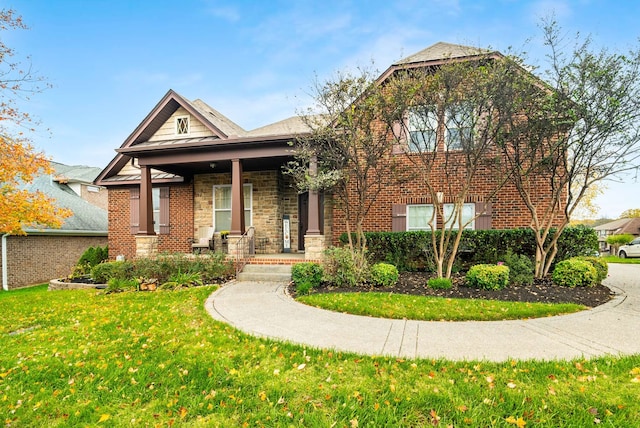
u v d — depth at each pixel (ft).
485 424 8.07
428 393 9.32
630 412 8.38
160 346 13.42
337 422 8.27
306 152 24.93
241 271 28.99
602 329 14.49
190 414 8.83
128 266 29.27
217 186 40.27
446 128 22.85
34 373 11.34
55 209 34.88
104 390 10.11
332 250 25.16
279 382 10.19
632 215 119.24
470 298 19.67
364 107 22.50
